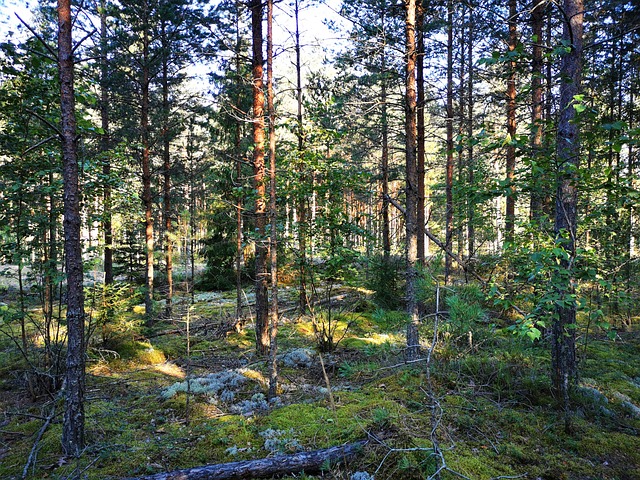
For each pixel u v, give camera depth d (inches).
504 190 187.0
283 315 495.2
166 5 424.2
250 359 332.2
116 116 517.3
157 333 432.5
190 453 173.6
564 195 205.5
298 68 456.1
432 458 139.3
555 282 156.0
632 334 363.9
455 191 210.1
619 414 205.6
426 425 175.5
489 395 212.1
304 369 299.0
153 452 174.7
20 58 215.3
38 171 245.8
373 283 431.5
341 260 315.6
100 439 188.7
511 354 235.0
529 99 344.2
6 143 237.6
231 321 464.4
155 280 752.3
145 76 462.6
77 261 176.1
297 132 299.3
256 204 335.6
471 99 461.1
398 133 290.4
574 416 194.9
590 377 253.3
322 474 151.5
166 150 514.0
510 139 172.9
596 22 405.7
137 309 564.7
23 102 230.4
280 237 343.3
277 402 227.6
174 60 464.1
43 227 257.1
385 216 537.0
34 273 263.9
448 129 466.9
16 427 211.3
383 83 471.2
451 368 231.0
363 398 216.8
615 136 162.9
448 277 350.9
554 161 177.8
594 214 200.1
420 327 264.1
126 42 440.1
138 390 264.5
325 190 322.0
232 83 437.4
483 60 170.4
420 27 358.6
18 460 173.2
